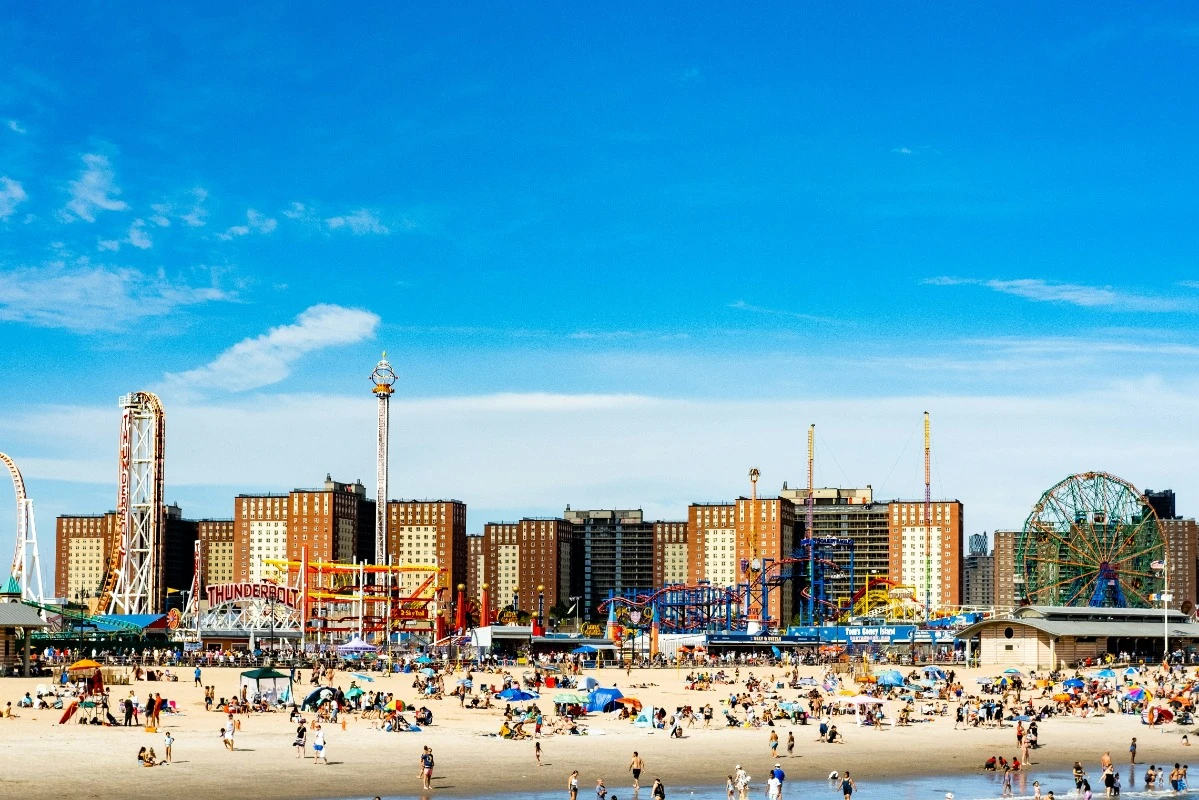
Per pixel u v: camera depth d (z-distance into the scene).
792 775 105.75
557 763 105.94
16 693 137.38
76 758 98.50
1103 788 103.75
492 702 143.88
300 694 145.62
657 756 111.31
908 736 128.62
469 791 94.00
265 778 94.94
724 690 169.00
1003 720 142.62
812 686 172.00
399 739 114.00
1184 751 125.19
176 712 125.50
